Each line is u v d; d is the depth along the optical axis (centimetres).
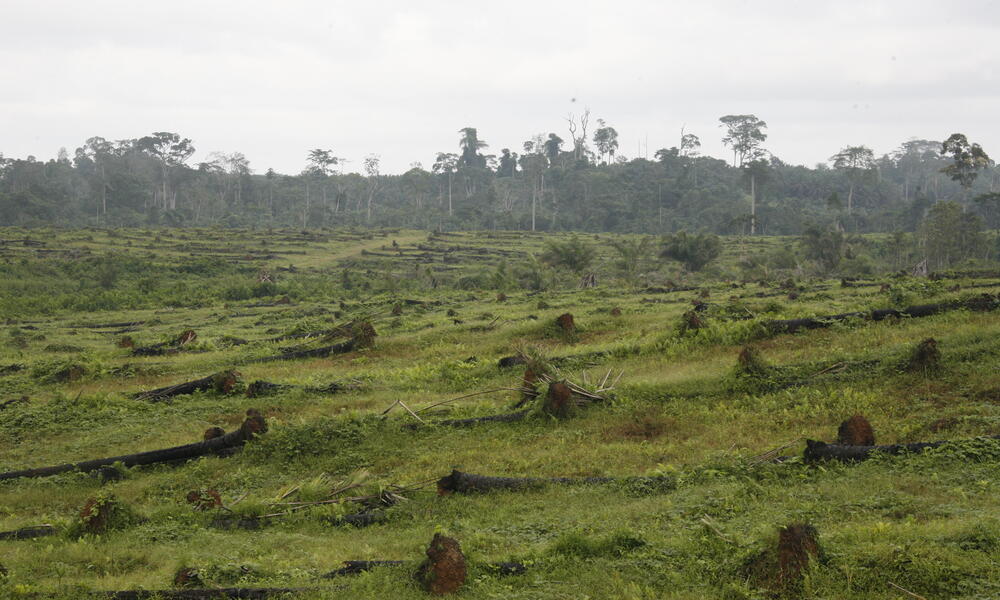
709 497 1182
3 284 6350
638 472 1420
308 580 975
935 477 1144
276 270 7881
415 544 1103
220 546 1168
